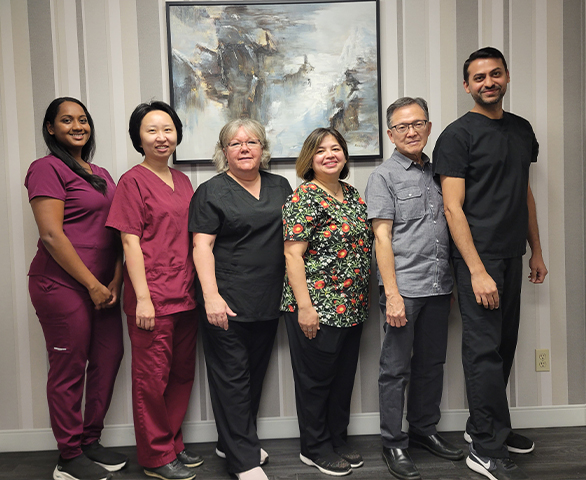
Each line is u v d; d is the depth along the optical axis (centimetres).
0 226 228
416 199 198
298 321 190
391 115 199
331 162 190
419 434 218
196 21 226
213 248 197
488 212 196
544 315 241
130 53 227
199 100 228
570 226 240
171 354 196
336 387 208
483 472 194
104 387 211
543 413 241
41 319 197
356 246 192
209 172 231
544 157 237
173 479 195
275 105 230
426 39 232
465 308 199
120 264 213
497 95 195
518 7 233
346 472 197
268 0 227
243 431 194
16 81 225
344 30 229
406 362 199
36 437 231
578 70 236
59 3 224
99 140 228
